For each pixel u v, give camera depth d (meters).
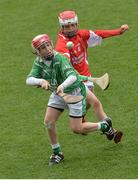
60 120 27.45
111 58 34.59
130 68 33.00
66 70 22.45
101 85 23.48
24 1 44.56
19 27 40.31
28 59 35.31
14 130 26.88
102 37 25.50
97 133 25.98
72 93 23.06
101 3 42.91
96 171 22.98
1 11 43.31
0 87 31.77
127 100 29.27
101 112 24.70
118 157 23.95
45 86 22.38
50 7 43.03
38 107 29.20
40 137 26.08
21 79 32.62
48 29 39.62
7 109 29.14
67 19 24.53
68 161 23.92
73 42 24.89
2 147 25.36
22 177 22.94
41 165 23.80
